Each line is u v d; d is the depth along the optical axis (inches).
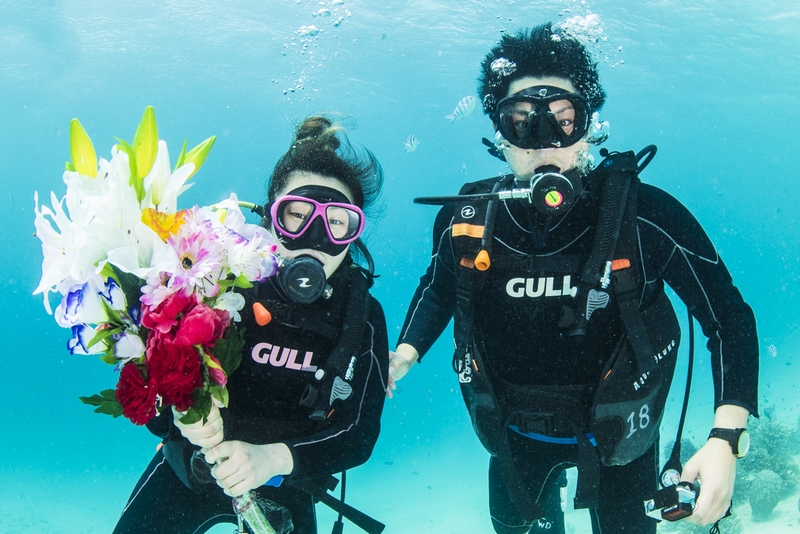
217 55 880.3
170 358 70.0
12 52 879.7
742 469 356.5
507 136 105.4
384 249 2156.7
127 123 1189.7
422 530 424.2
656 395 112.4
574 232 111.6
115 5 754.2
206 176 1617.9
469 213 114.9
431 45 775.7
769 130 1236.5
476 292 114.9
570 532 350.3
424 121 1146.0
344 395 104.8
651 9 675.4
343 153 118.9
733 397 94.7
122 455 948.6
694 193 2069.4
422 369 1519.4
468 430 976.9
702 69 858.8
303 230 98.7
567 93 101.2
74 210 69.2
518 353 115.7
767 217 2310.5
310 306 107.3
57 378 1695.4
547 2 652.1
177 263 69.6
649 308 110.7
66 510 614.9
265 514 99.2
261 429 106.1
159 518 108.0
